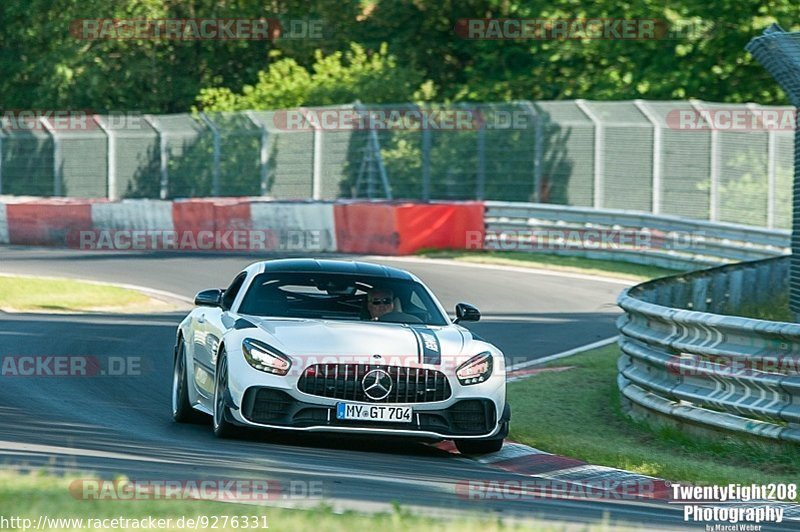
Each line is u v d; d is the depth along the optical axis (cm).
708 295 5481
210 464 2662
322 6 16688
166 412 3912
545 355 5506
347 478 2583
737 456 3444
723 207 9456
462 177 10881
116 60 16700
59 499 1898
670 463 3206
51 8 16462
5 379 4428
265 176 11775
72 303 7044
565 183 10319
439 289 7681
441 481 2703
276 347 3167
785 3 12069
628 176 9988
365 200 10675
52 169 12875
